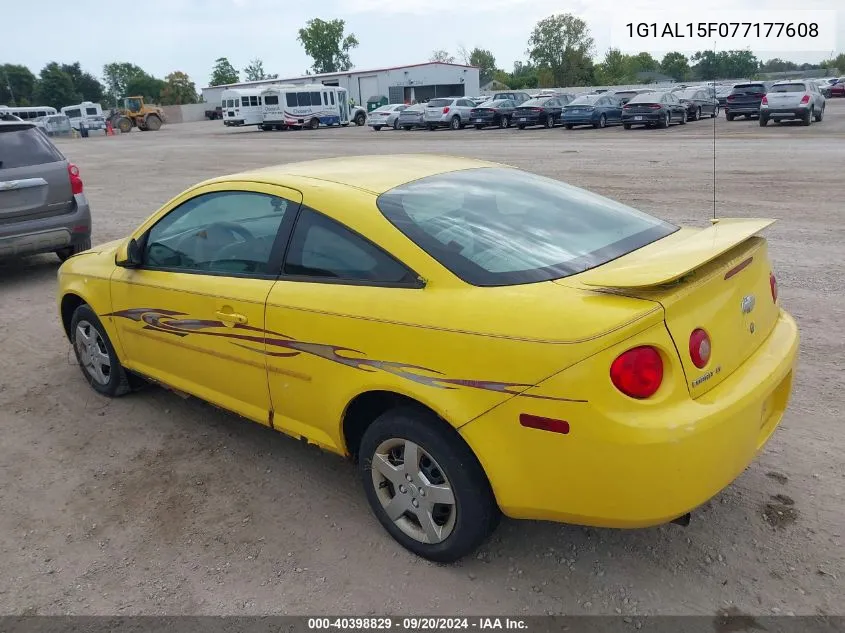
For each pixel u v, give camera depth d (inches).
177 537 129.6
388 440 117.4
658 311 93.8
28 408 186.1
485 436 101.7
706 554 117.0
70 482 149.7
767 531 121.4
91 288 177.2
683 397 95.7
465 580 114.5
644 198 445.7
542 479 99.0
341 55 4074.8
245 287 134.3
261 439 164.6
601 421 92.0
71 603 113.8
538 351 95.3
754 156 636.7
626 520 95.7
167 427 172.1
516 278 106.7
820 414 159.0
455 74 2255.2
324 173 137.3
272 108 1601.9
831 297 238.5
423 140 1052.5
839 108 1362.0
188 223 150.7
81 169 886.4
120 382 184.5
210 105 2790.4
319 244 124.3
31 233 300.7
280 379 130.6
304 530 129.6
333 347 118.0
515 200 132.1
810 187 459.2
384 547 123.7
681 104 1120.8
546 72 3075.8
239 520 133.6
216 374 146.3
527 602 109.0
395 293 111.5
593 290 100.0
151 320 158.6
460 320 103.0
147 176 756.0
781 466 139.8
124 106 2191.2
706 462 95.3
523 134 1103.6
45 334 245.1
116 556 125.1
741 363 108.9
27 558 125.6
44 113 2082.9
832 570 111.6
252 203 137.8
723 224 129.7
